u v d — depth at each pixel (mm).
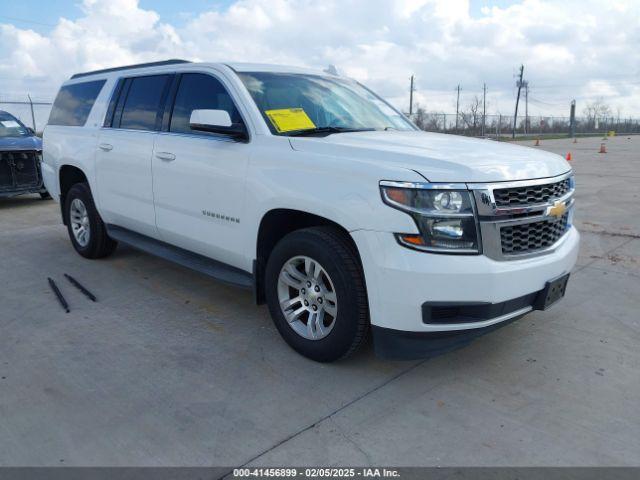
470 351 3781
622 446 2736
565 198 3461
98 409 3033
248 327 4164
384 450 2697
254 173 3674
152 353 3721
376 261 2986
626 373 3484
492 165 3094
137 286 5082
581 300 4762
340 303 3252
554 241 3445
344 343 3307
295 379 3375
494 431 2859
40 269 5613
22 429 2842
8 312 4434
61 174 6117
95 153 5367
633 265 5773
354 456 2650
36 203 10133
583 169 16266
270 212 3629
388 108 4922
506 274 3004
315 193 3268
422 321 2969
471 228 2949
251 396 3182
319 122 4074
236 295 4863
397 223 2920
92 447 2701
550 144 36438
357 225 3047
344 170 3164
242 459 2625
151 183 4660
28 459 2607
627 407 3092
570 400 3166
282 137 3676
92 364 3557
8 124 10125
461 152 3281
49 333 4035
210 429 2857
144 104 4914
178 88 4562
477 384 3342
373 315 3088
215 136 4078
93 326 4168
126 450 2680
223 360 3623
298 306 3654
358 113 4461
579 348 3836
